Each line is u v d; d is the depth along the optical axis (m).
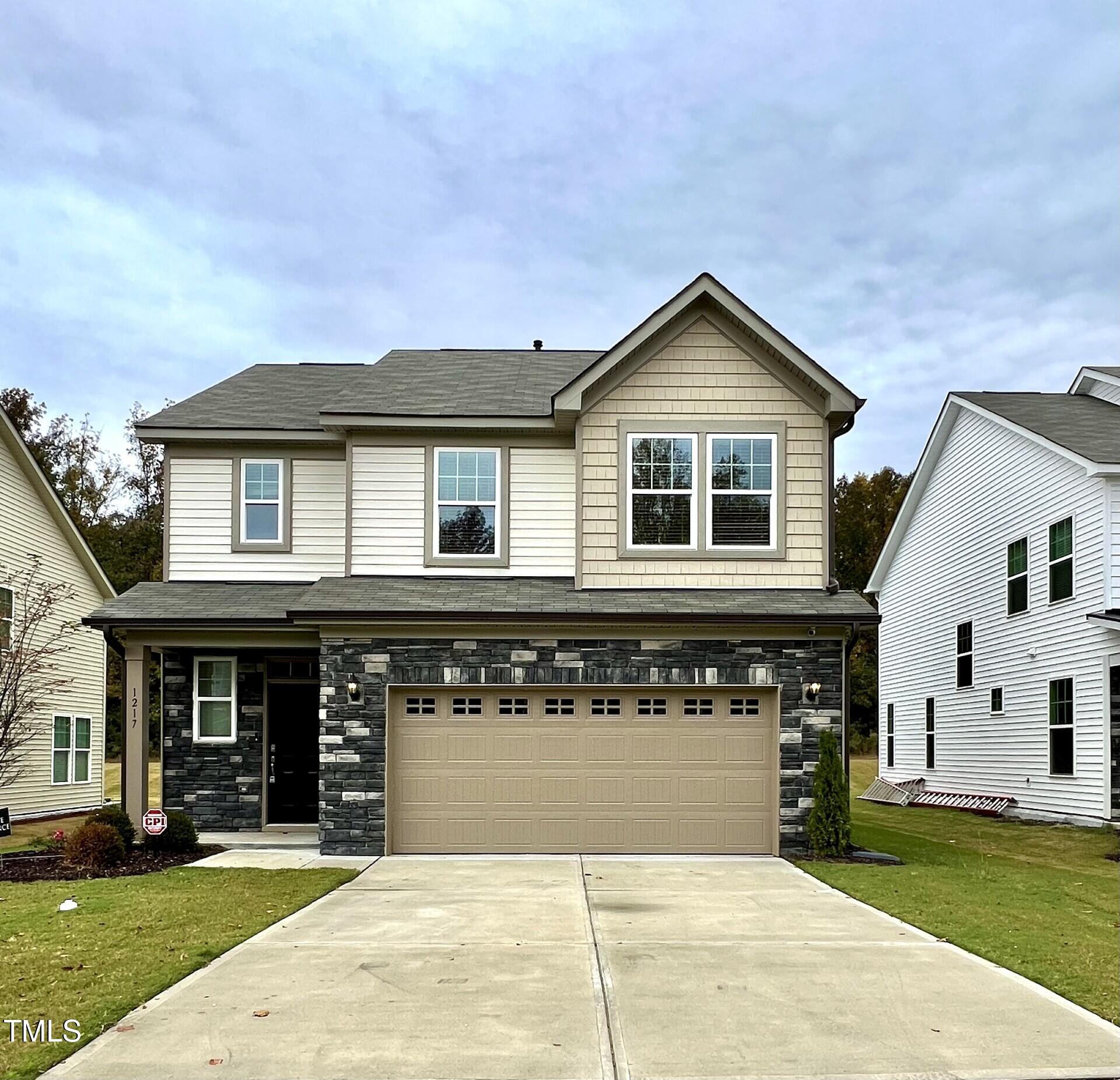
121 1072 5.22
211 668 15.45
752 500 14.25
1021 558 19.44
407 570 14.59
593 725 13.41
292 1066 5.30
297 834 14.85
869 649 45.84
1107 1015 6.21
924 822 19.11
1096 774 16.56
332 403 15.16
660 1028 5.91
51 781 20.67
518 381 16.45
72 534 21.22
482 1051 5.51
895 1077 5.20
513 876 11.45
